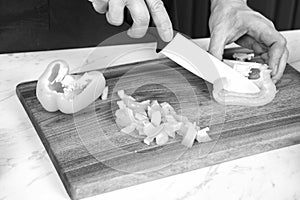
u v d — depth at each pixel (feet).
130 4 3.39
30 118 3.53
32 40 4.77
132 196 3.00
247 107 3.66
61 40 4.80
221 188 3.06
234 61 4.00
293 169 3.22
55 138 3.29
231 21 4.01
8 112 3.59
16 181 3.06
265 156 3.33
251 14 4.02
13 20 4.72
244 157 3.31
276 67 3.94
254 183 3.10
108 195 3.01
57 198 2.99
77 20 4.84
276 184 3.10
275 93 3.80
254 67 3.96
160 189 3.05
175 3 5.06
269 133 3.42
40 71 3.94
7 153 3.25
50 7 4.73
